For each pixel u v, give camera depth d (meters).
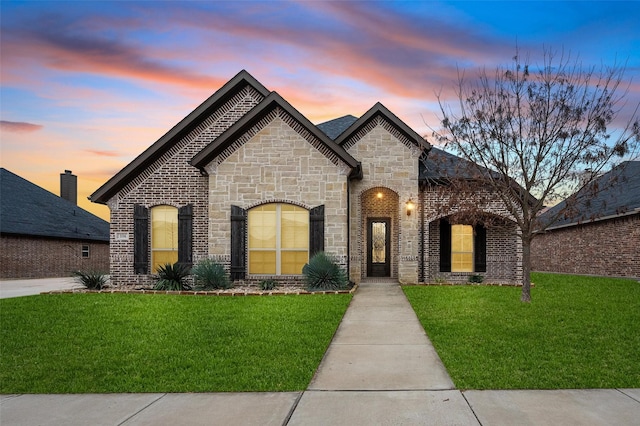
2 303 12.48
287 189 15.48
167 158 16.95
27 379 6.52
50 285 20.83
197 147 17.02
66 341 8.53
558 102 13.66
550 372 6.48
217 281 14.80
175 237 16.92
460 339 8.34
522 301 12.38
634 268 20.89
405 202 17.39
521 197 14.40
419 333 9.01
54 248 30.19
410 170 17.44
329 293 13.72
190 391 5.99
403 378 6.38
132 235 16.84
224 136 15.22
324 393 5.84
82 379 6.47
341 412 5.22
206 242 16.67
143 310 11.27
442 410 5.24
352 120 20.44
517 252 18.14
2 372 6.82
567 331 8.88
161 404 5.55
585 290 15.00
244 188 15.55
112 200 16.89
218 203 15.57
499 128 13.66
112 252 16.80
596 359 7.08
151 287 16.11
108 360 7.32
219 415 5.19
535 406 5.33
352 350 7.83
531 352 7.47
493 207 17.33
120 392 6.00
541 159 12.70
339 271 14.68
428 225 17.97
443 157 14.08
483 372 6.50
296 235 15.61
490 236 18.72
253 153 15.59
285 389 6.00
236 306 11.67
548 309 11.17
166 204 16.86
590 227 24.77
